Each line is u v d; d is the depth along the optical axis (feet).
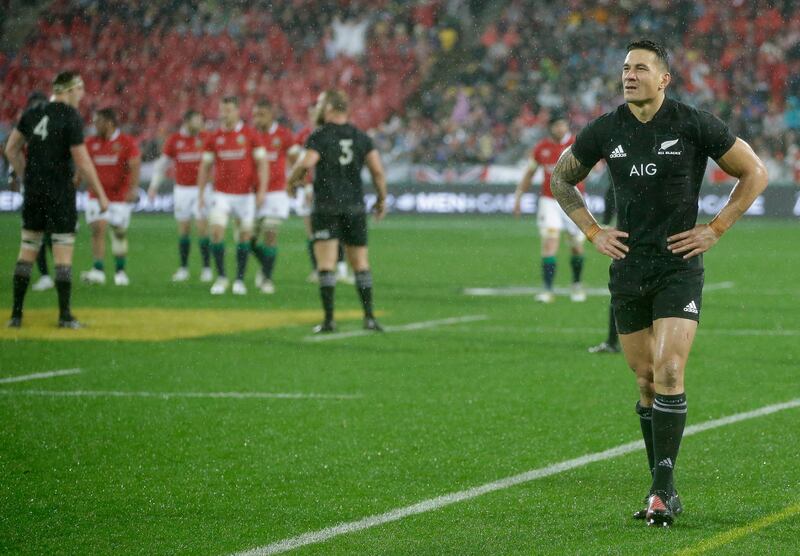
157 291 188.24
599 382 102.89
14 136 132.98
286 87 453.17
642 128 59.26
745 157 58.85
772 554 52.75
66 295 139.54
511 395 96.53
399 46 459.73
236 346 126.41
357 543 55.16
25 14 453.17
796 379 104.06
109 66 454.81
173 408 90.79
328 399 94.79
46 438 79.66
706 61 434.71
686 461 72.33
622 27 445.37
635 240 60.03
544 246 176.96
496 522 58.85
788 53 433.07
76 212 137.90
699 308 59.47
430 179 423.64
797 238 321.52
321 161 135.74
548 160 174.91
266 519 59.67
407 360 116.47
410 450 76.02
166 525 58.59
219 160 183.73
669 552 53.11
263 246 189.78
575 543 54.90
